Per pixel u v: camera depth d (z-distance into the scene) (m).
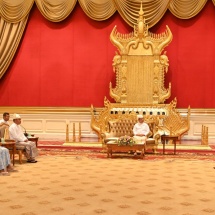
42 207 5.27
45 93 13.27
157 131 11.18
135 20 12.39
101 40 12.90
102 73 12.94
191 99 12.53
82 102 13.08
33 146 8.84
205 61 12.45
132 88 12.15
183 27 12.50
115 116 11.80
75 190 6.22
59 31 13.12
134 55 12.12
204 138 11.41
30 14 13.23
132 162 8.91
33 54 13.28
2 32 13.09
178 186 6.56
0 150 7.43
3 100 13.51
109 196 5.87
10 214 4.95
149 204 5.46
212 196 5.92
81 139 12.79
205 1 12.07
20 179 7.02
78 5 12.96
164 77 12.57
